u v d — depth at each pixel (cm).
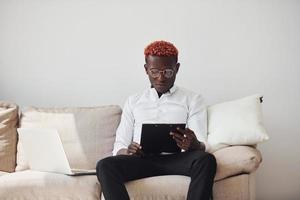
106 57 285
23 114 254
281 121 281
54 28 286
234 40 281
